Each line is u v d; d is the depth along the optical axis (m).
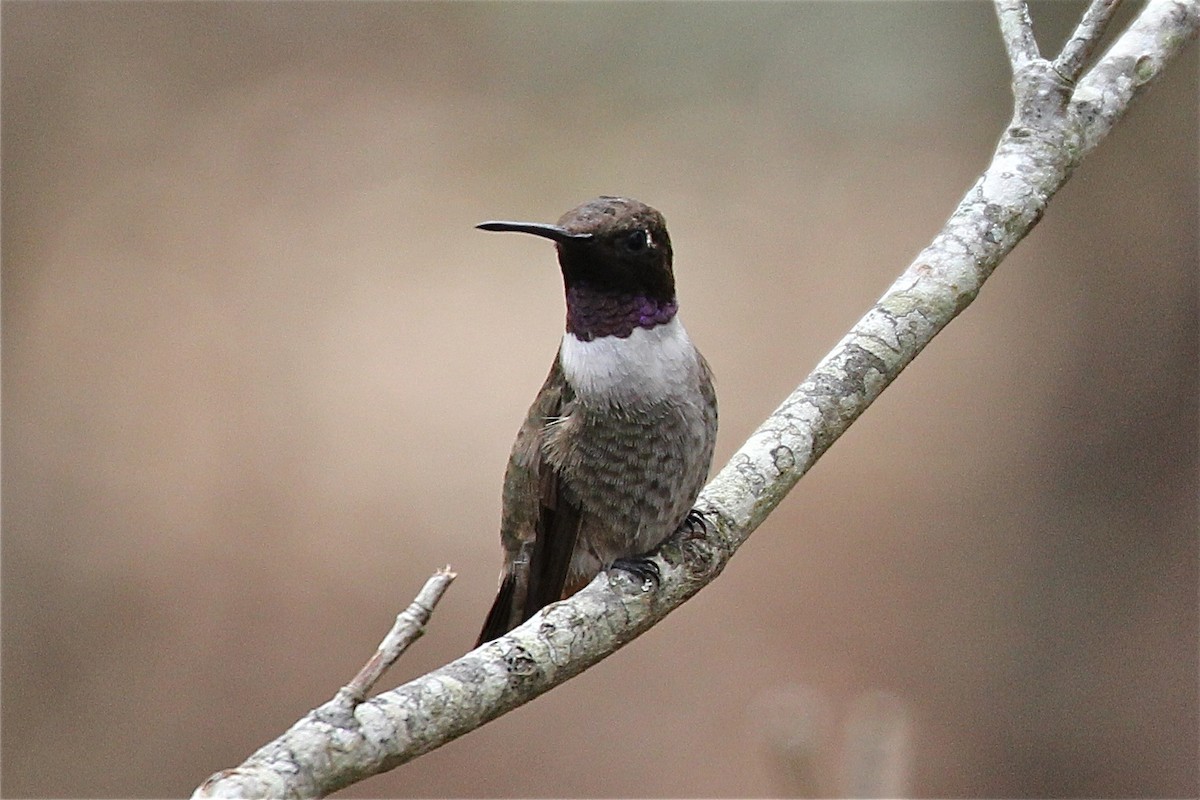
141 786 11.98
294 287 16.19
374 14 17.89
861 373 5.43
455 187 17.11
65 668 12.88
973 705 12.27
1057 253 12.20
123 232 15.79
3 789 11.91
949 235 5.56
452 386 15.84
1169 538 11.59
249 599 13.59
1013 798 11.86
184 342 15.35
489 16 14.45
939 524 13.98
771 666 13.16
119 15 16.42
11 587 13.28
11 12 15.24
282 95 17.55
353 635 13.30
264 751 3.82
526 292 16.95
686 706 13.06
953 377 15.17
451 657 13.28
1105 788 11.54
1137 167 11.48
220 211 16.36
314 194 16.97
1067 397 12.14
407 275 16.72
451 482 14.93
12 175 14.88
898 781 5.80
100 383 14.77
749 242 16.94
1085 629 11.91
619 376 5.80
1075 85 5.67
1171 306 11.52
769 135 16.31
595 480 5.89
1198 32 6.00
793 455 5.35
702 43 13.09
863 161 16.77
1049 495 12.23
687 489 5.90
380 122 17.55
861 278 16.47
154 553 13.75
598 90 14.38
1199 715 11.40
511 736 12.97
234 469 14.60
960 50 12.05
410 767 12.65
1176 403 11.55
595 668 13.61
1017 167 5.61
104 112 16.20
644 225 5.75
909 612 13.26
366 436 15.26
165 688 12.73
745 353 16.19
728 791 12.20
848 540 14.25
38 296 14.93
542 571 6.13
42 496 13.88
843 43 12.40
